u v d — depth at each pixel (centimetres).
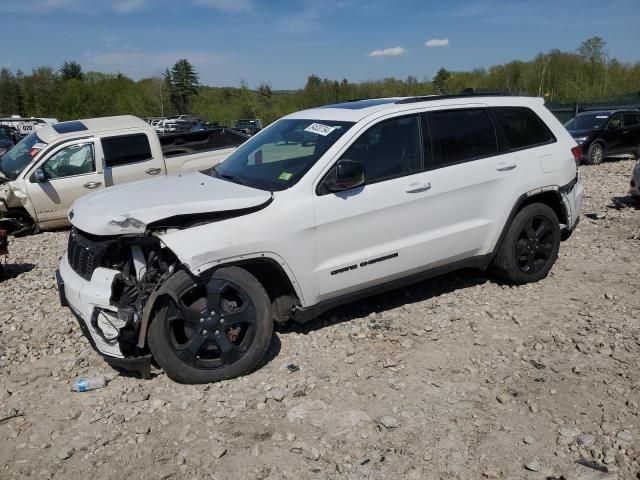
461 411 373
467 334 481
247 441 350
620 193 1137
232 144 1130
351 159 462
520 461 325
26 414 388
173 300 392
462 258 528
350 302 501
